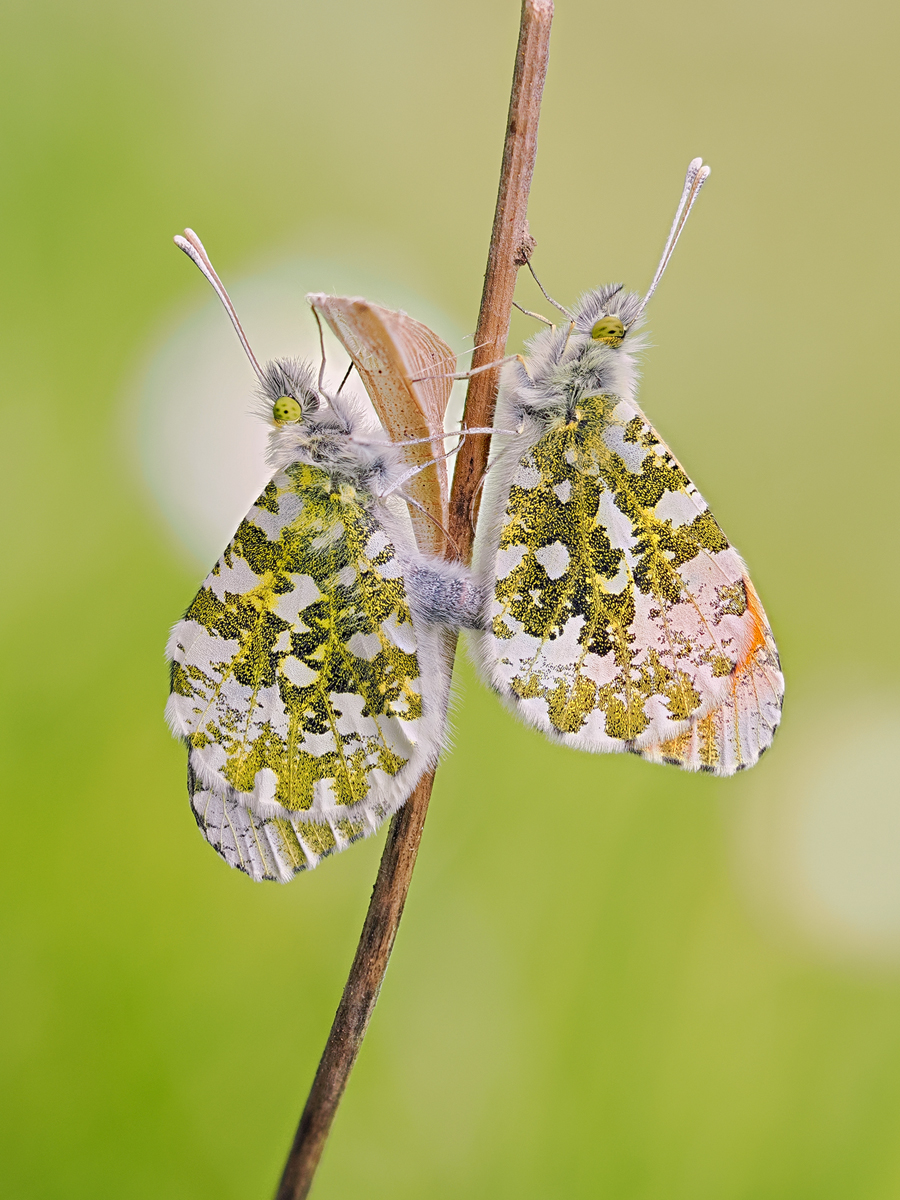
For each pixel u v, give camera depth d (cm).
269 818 28
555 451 28
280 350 32
